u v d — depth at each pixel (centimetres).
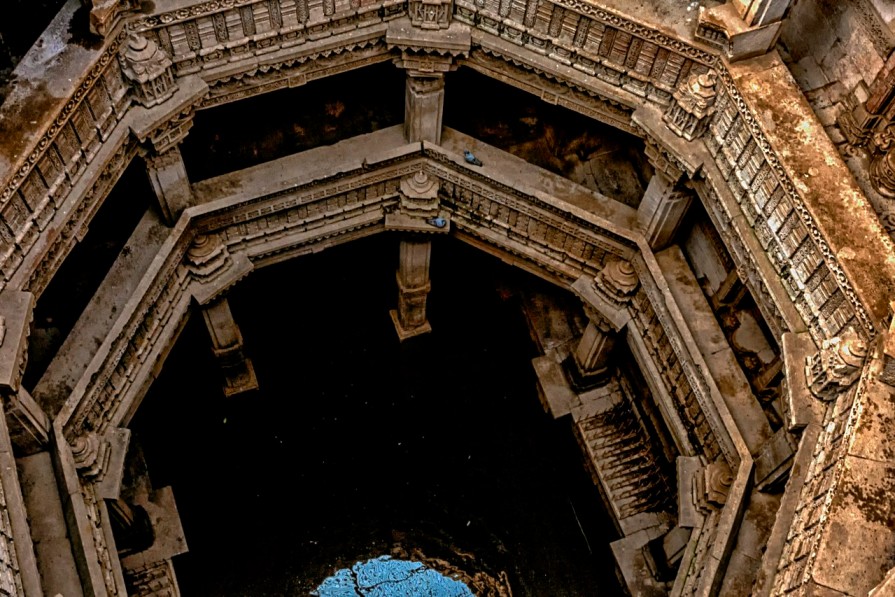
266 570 3036
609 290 2745
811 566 1738
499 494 3173
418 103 2586
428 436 3256
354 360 3338
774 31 2181
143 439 3083
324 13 2362
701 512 2461
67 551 2084
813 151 2120
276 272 3388
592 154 2822
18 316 2039
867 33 2247
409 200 2777
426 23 2423
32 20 2352
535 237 2823
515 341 3378
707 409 2456
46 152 2064
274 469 3159
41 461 2183
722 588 2203
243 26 2306
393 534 3130
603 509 3097
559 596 3038
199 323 3159
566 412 3173
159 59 2231
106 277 2473
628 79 2388
